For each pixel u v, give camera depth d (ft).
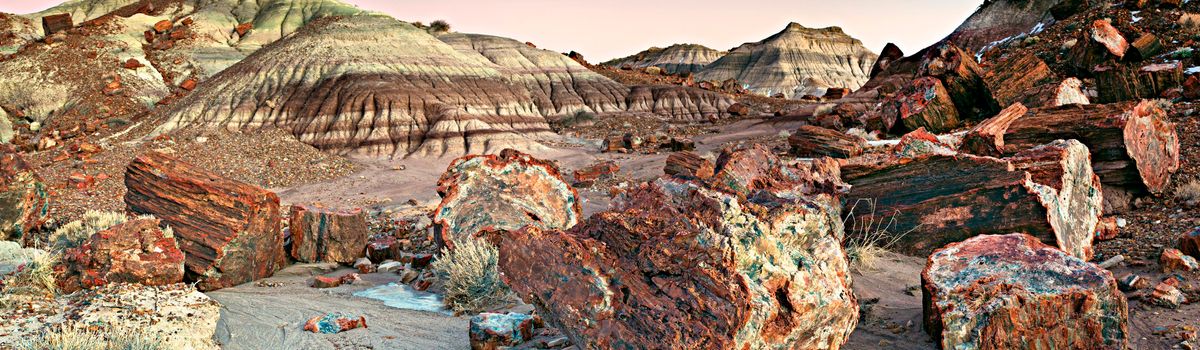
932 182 33.12
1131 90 60.29
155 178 34.06
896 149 36.58
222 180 34.53
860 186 35.27
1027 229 29.99
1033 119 41.68
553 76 171.94
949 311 18.95
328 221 37.45
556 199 37.47
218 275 31.83
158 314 23.95
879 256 31.40
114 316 23.44
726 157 38.70
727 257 16.21
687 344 15.49
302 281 33.47
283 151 119.85
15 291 26.30
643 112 159.43
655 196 20.59
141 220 31.32
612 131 139.95
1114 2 97.19
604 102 162.91
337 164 114.73
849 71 560.61
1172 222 32.99
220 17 235.20
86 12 248.11
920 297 24.97
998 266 20.29
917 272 28.96
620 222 18.17
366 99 136.26
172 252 30.63
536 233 18.93
